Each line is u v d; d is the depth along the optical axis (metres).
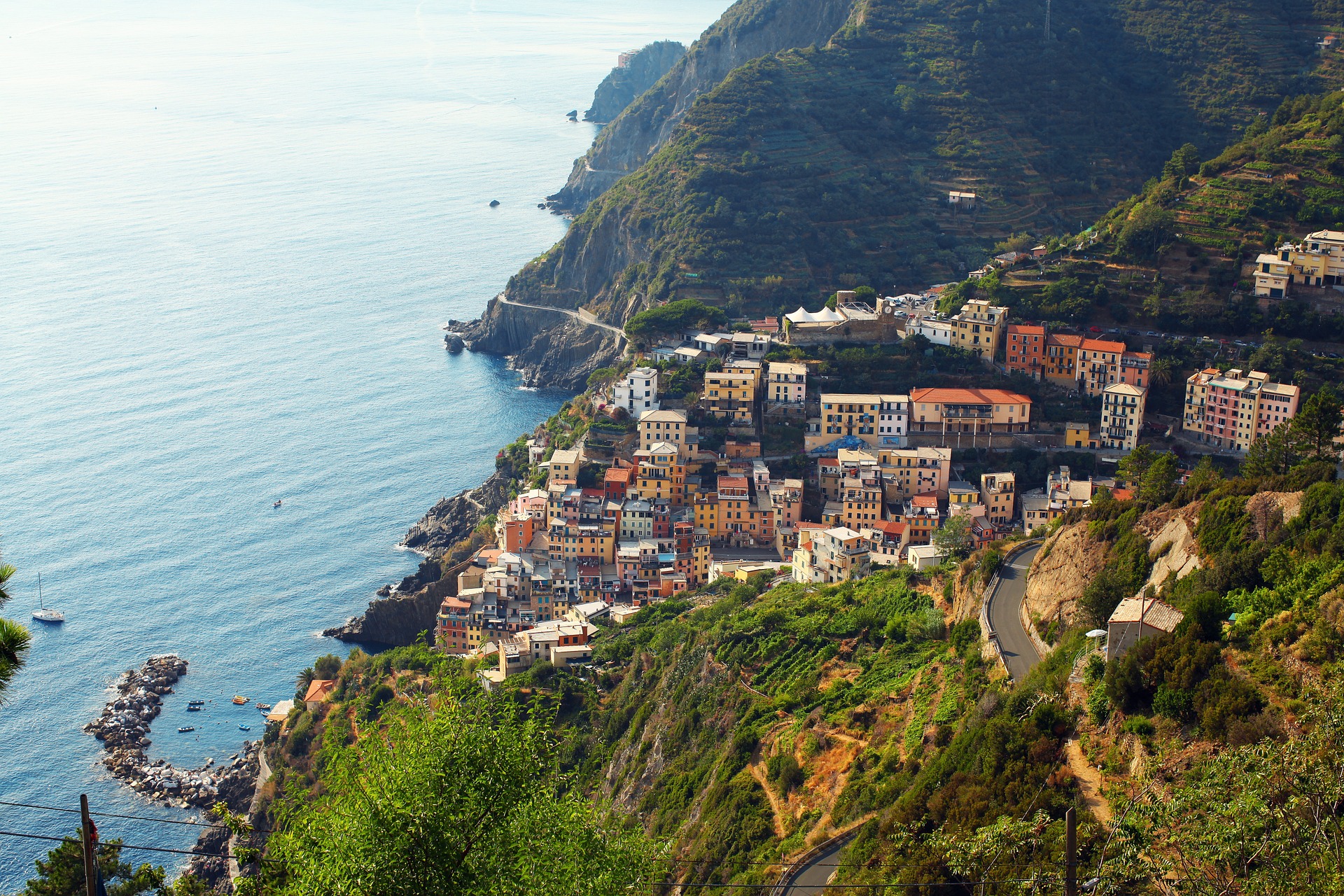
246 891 84.69
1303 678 104.31
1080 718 118.81
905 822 118.69
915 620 182.12
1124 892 88.12
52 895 109.19
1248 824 81.94
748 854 144.62
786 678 182.88
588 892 82.12
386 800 76.62
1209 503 151.25
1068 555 167.62
